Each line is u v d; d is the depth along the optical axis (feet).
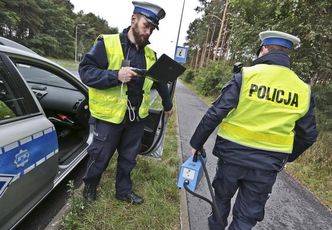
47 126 7.41
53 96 11.97
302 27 19.88
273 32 6.05
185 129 22.91
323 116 23.00
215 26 102.58
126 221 8.28
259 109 5.98
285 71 5.96
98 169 8.17
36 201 7.27
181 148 17.25
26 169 6.32
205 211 9.95
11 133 5.92
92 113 7.68
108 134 7.74
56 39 171.63
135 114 8.01
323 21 19.29
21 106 6.81
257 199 6.57
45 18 168.45
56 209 9.02
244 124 6.17
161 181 11.07
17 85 6.89
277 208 11.12
